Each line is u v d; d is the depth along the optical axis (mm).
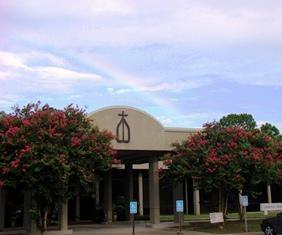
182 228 29547
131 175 38562
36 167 21344
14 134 21969
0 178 22000
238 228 28344
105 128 28688
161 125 30484
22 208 32750
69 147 22734
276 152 30156
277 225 23953
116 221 37375
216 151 28453
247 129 31047
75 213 39438
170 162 29469
